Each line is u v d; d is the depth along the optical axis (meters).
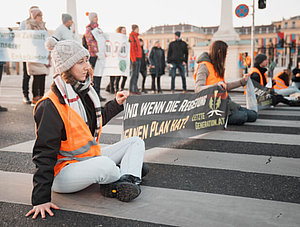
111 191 2.14
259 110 6.68
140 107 2.94
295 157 3.23
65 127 1.98
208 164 3.00
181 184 2.49
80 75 2.00
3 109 6.36
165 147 3.64
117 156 2.35
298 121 5.38
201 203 2.14
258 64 6.53
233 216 1.96
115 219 1.91
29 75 7.54
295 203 2.14
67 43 1.96
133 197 2.11
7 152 3.39
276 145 3.72
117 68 9.01
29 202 2.15
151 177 2.65
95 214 1.97
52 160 1.95
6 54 6.70
